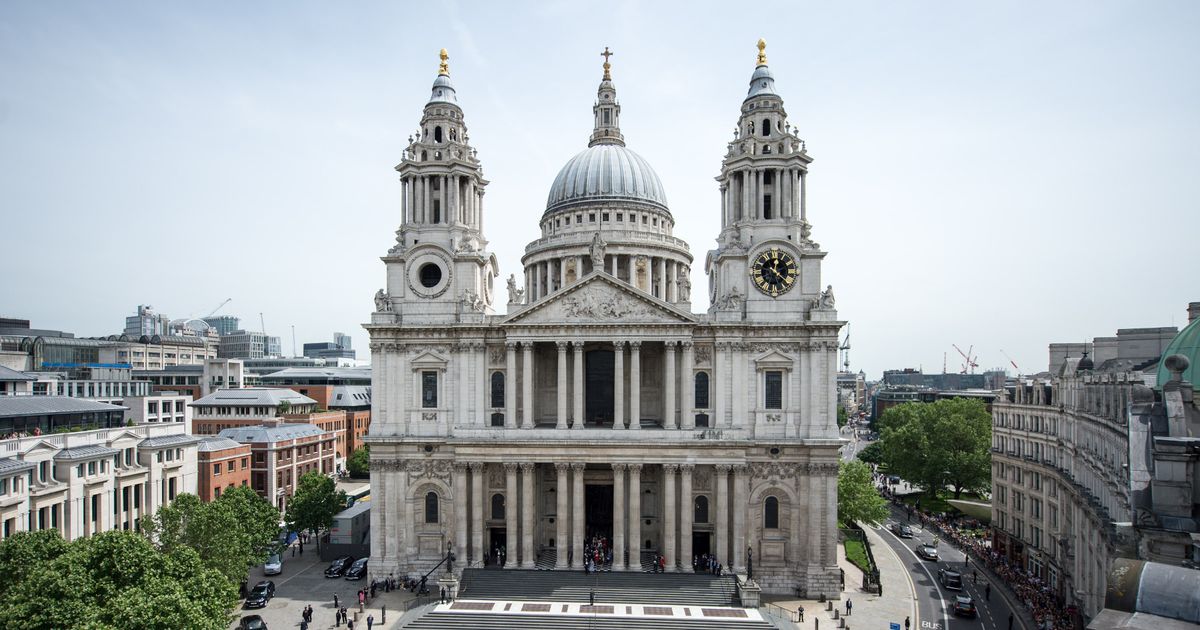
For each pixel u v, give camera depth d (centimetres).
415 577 7969
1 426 7506
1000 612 7188
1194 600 2297
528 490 7775
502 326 7925
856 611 7144
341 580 8194
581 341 7856
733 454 7606
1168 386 3834
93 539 5156
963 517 11756
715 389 7869
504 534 8131
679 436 7669
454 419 8094
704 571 7650
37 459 6694
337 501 9800
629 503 7719
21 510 6353
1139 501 3656
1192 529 3388
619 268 10944
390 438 8000
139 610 4388
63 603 4353
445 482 8044
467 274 8250
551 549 8288
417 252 8256
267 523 8012
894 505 12988
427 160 8519
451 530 8019
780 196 8156
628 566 7706
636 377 7806
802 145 8181
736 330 7838
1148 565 2464
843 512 9631
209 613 5156
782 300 7962
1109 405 6056
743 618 6575
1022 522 9125
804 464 7712
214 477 9894
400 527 8038
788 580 7712
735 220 8300
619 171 11519
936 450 12512
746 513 7725
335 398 17738
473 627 6456
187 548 5522
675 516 7838
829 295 7769
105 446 7625
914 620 6906
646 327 7794
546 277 11425
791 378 7831
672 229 12000
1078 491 6781
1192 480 3472
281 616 6919
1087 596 6444
